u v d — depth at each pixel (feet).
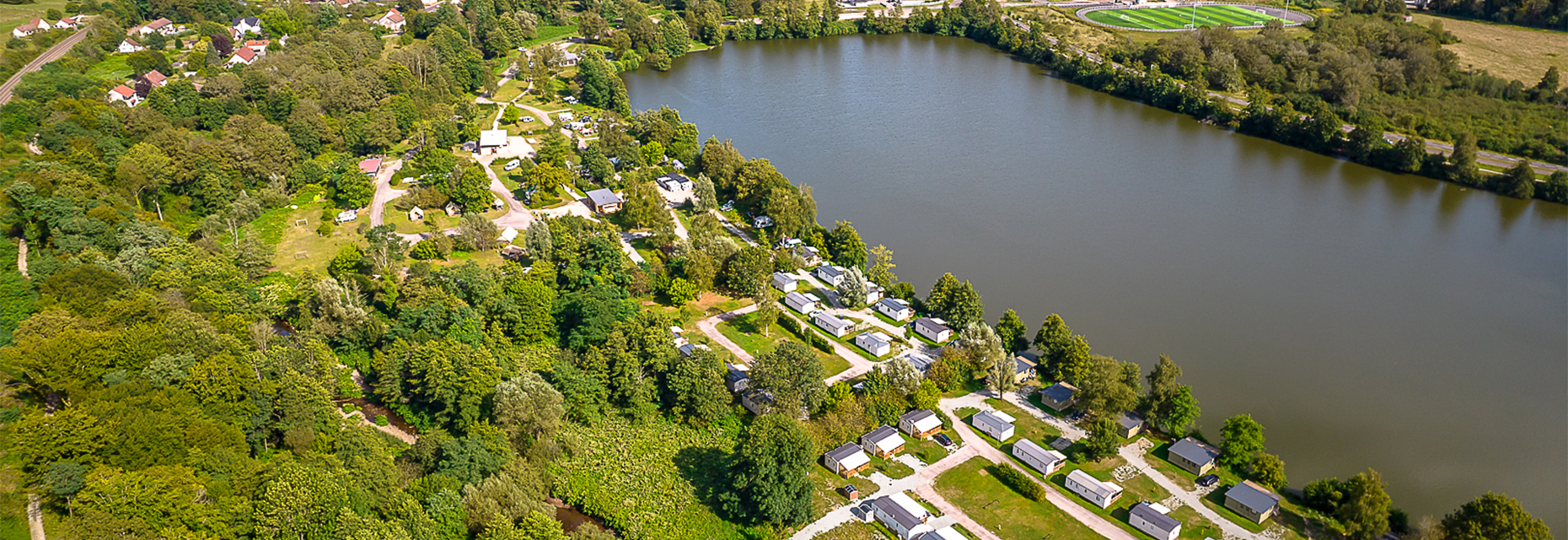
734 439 595.06
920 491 553.23
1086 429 613.11
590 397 615.98
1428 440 615.57
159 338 559.79
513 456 543.80
